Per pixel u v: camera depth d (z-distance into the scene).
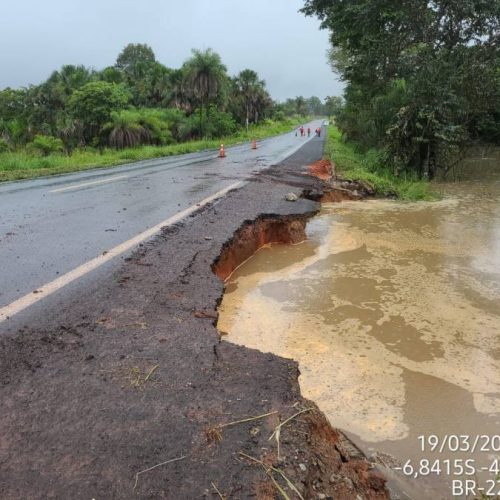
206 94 47.06
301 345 4.29
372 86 20.78
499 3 15.59
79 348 3.28
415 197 12.55
